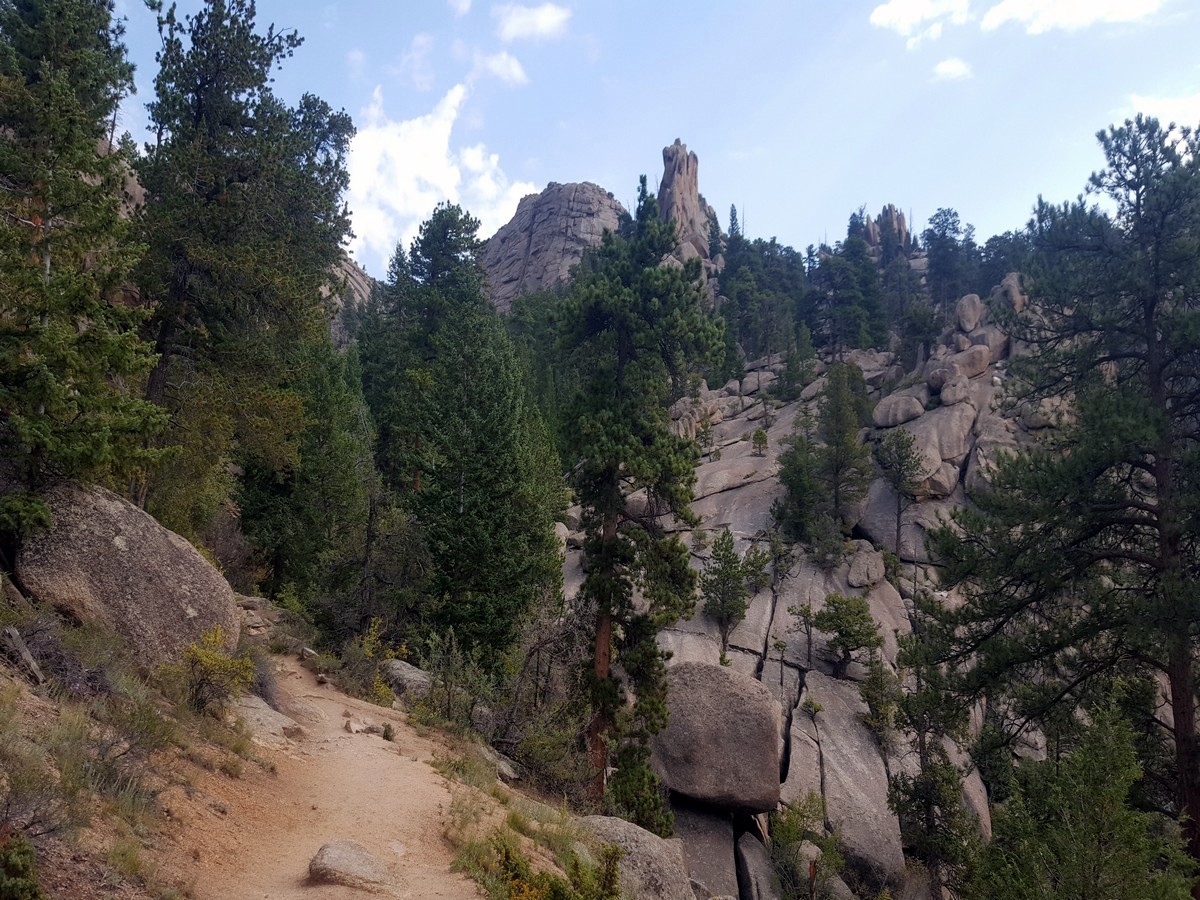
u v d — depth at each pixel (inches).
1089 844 512.4
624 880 469.4
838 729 1505.9
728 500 2395.4
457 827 397.1
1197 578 770.2
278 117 990.4
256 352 914.1
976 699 878.4
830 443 2304.4
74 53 791.1
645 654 895.7
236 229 892.0
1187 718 733.9
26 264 463.8
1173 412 834.8
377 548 1117.7
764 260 4921.3
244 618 858.1
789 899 1002.1
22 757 257.0
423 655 991.6
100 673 383.6
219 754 401.7
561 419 1003.3
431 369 1712.6
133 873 235.9
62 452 439.5
